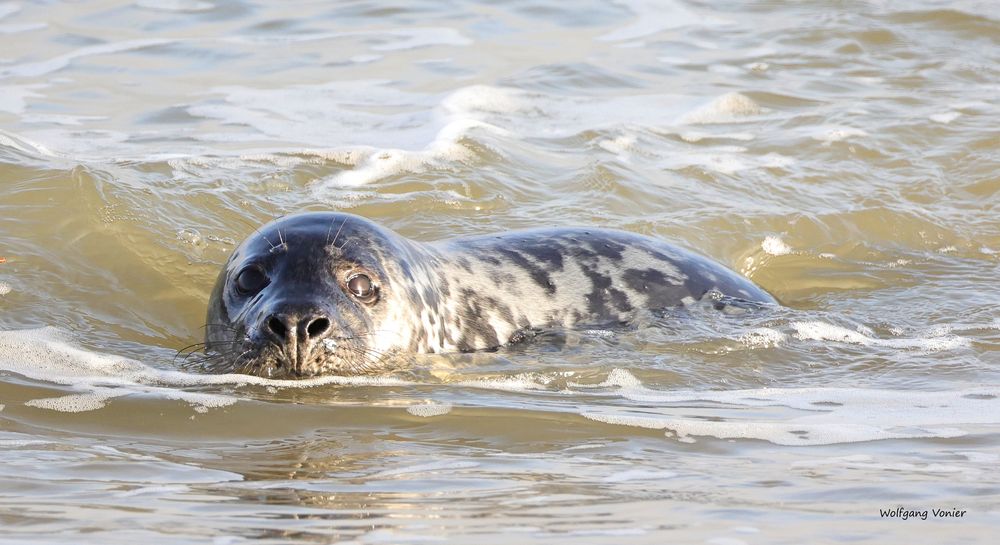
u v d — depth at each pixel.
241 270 24.39
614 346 26.02
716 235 34.59
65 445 18.83
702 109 44.72
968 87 47.66
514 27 52.94
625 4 56.34
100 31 49.88
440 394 22.17
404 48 49.62
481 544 14.20
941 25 53.81
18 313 26.67
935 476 17.36
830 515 15.41
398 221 33.41
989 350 26.14
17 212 30.84
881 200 37.47
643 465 18.05
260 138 39.31
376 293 24.05
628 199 36.06
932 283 32.38
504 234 29.67
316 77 46.03
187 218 31.98
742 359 25.20
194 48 48.59
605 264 29.00
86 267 29.23
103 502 15.86
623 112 44.09
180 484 16.84
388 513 15.46
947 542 14.32
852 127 42.94
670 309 28.31
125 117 40.94
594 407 21.50
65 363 23.72
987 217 37.12
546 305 27.44
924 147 41.53
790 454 18.75
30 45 47.69
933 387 23.34
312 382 22.73
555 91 45.72
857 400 22.34
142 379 22.81
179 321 27.89
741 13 55.75
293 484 16.88
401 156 37.47
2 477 16.92
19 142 36.53
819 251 34.72
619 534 14.56
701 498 16.20
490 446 19.19
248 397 21.62
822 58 50.50
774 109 45.16
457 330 25.83
